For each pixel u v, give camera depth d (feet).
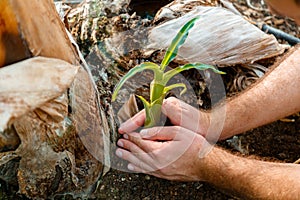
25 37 2.94
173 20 4.09
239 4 5.33
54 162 3.56
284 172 3.63
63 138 3.44
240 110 3.97
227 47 4.15
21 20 2.91
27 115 3.17
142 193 4.04
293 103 4.06
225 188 3.78
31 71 2.86
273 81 4.05
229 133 4.04
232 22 4.20
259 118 4.03
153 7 4.43
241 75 4.37
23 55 2.97
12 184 3.77
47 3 3.07
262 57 4.28
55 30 3.12
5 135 3.18
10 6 2.87
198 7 4.24
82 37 4.07
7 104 2.76
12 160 3.58
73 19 4.15
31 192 3.69
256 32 4.25
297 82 4.02
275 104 4.01
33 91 2.81
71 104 3.36
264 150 4.46
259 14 5.27
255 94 4.01
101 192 3.99
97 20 4.09
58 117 3.26
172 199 4.07
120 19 4.09
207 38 4.10
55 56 3.11
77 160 3.68
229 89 4.41
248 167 3.72
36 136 3.34
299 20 3.11
